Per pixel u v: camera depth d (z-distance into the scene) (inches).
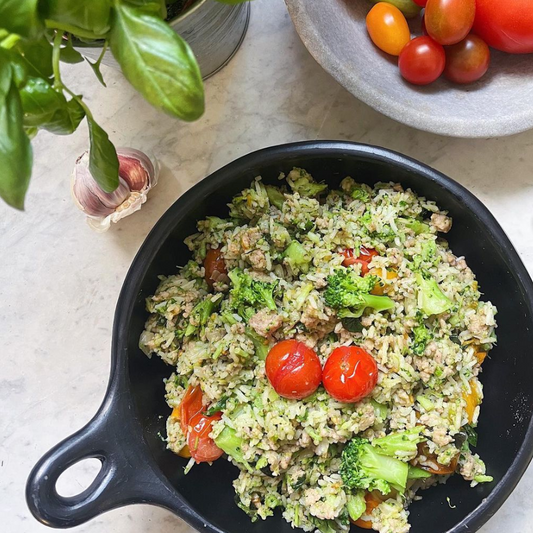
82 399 16.4
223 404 14.4
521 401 13.9
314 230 14.8
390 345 14.2
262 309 14.3
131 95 16.1
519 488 15.7
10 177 8.9
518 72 15.1
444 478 14.9
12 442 16.4
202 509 13.9
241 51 16.1
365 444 14.1
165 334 14.7
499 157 16.1
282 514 14.8
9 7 9.3
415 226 15.0
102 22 9.7
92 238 16.4
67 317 16.4
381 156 13.8
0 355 16.4
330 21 14.7
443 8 13.9
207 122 16.2
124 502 13.1
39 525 16.3
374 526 14.4
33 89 9.6
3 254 16.4
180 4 12.6
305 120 16.2
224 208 15.1
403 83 15.1
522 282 13.5
